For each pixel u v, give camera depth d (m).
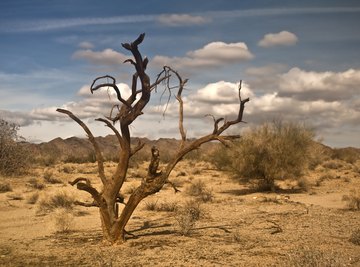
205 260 9.81
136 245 11.37
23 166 36.84
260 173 26.20
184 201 21.89
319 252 9.20
